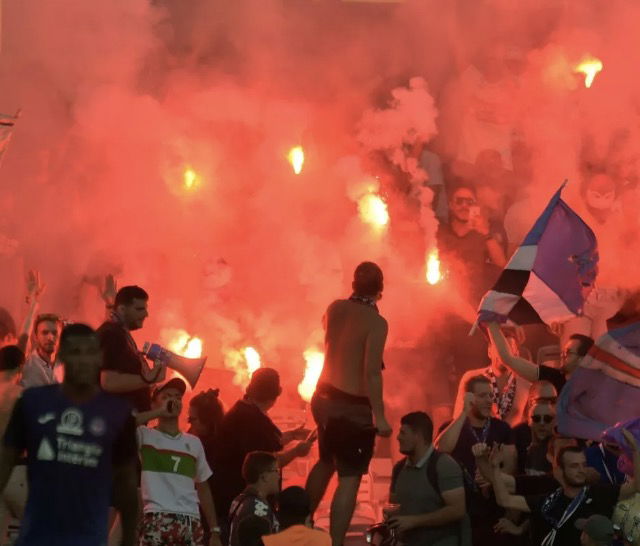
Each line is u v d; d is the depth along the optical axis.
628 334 32.09
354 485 30.52
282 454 32.66
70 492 19.61
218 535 30.23
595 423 31.62
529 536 30.73
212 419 32.22
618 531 28.27
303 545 25.92
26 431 19.77
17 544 19.56
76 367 19.84
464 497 29.30
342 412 30.58
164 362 30.17
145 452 29.45
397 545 29.75
